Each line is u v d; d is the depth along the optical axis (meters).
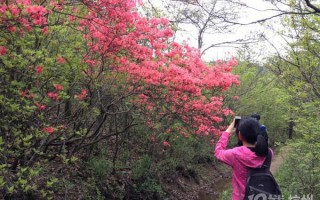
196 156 15.06
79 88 7.56
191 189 13.09
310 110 8.27
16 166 5.73
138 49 6.93
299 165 8.85
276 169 13.98
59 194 7.24
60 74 6.18
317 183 8.34
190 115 8.59
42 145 6.29
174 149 12.03
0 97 4.56
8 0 4.50
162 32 7.22
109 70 7.33
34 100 5.47
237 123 3.53
